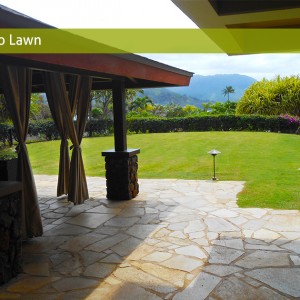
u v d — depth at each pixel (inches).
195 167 349.7
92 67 139.9
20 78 157.6
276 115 629.3
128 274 125.6
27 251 150.7
